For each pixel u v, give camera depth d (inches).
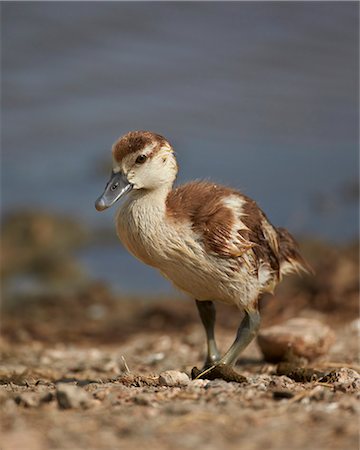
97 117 919.7
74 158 865.5
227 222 324.5
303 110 921.5
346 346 434.6
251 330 338.3
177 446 216.4
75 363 413.1
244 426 232.2
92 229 758.5
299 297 546.3
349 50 1045.8
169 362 410.3
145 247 327.0
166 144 336.5
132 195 333.7
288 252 363.6
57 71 1007.6
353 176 787.4
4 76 992.2
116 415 243.4
